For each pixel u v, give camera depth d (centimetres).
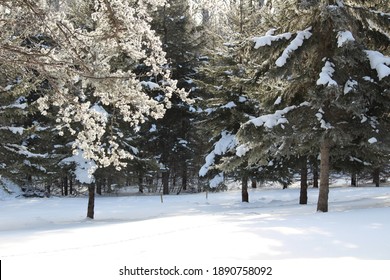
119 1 692
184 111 3303
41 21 676
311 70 1386
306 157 2050
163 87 761
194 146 3400
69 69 700
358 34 1353
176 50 3262
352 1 1359
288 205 2055
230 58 2348
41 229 1424
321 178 1398
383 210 1209
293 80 1411
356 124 1349
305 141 1352
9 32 698
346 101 1266
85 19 1207
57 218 1948
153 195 3275
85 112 791
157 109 757
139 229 1214
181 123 3353
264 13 1605
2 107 1619
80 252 777
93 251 779
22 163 1786
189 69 3350
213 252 704
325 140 1375
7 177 1761
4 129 1697
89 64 728
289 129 1342
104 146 1828
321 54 1379
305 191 2134
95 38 739
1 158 1736
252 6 2517
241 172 2264
